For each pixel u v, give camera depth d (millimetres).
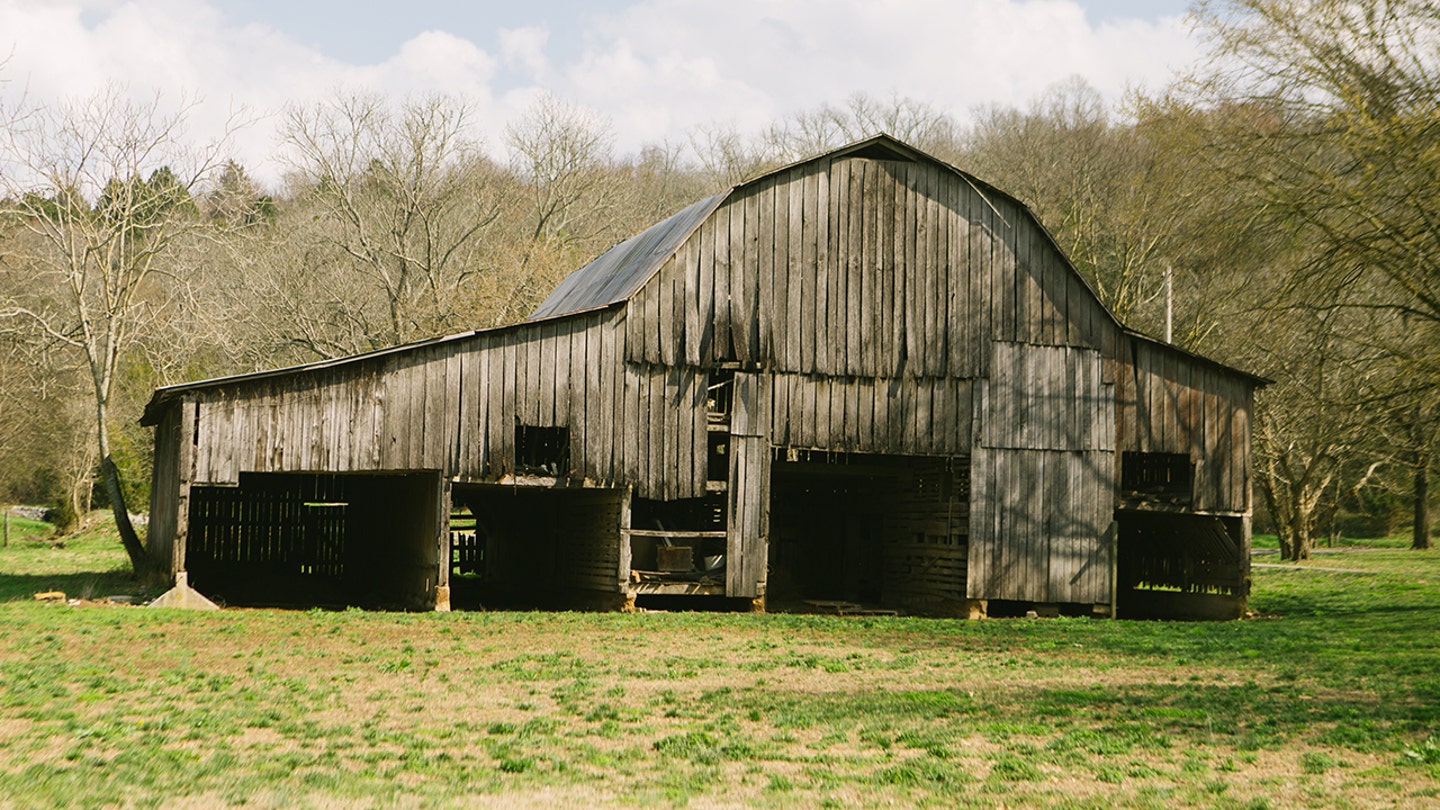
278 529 32156
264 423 23109
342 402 23609
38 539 48812
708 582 25984
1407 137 23781
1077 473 27734
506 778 10195
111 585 28312
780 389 26406
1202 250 30578
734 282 26391
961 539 27797
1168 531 31234
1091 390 28016
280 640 19266
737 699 14461
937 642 21219
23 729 11844
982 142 69312
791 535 33781
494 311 52344
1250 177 26625
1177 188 32344
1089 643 21000
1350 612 27344
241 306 47281
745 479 26078
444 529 24266
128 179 33531
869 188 27422
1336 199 25391
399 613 23812
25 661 16312
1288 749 11375
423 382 24172
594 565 26953
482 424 24500
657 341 25797
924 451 27047
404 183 52312
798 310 26703
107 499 58406
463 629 21531
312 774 10133
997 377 27609
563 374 25125
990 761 11008
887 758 11180
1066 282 28203
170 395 23281
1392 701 13883
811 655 19016
